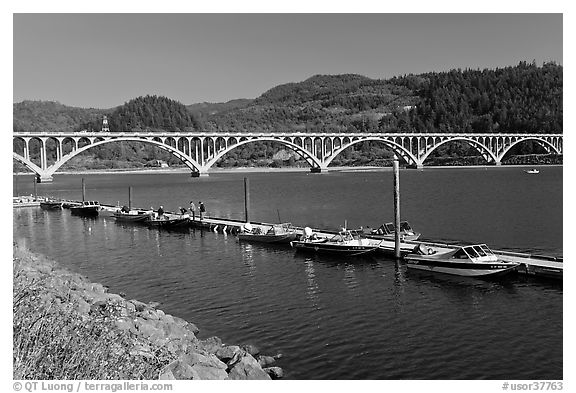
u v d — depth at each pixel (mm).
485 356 19547
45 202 84438
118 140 141625
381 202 81688
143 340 15367
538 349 20109
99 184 153250
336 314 24875
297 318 24438
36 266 23906
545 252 38875
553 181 120875
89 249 45938
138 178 189000
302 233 43594
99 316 14211
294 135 173750
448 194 92312
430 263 31781
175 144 159250
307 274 33156
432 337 21625
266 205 81500
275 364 19000
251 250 42188
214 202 88500
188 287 30953
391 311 25156
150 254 42562
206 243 46719
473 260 30031
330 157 183250
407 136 193250
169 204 87062
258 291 29547
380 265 34562
